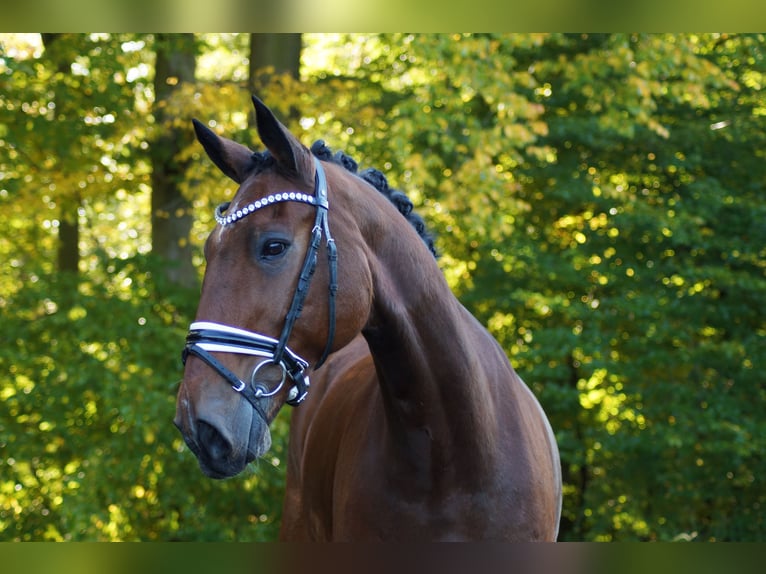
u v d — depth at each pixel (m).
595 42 10.46
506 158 10.72
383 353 3.10
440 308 3.14
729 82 9.48
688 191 10.75
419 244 3.24
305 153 2.92
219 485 9.49
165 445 9.34
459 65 9.01
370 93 10.46
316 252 2.80
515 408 3.44
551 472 3.60
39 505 9.80
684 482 10.11
